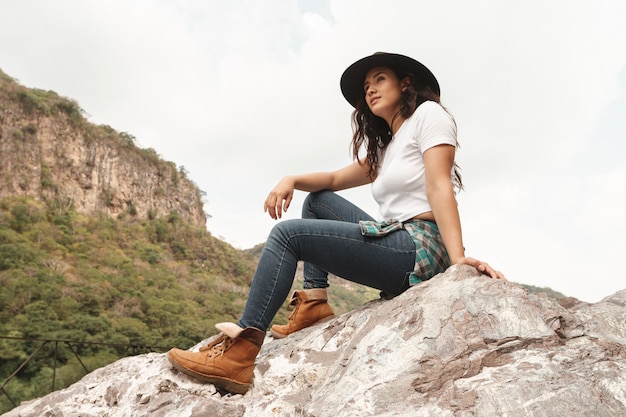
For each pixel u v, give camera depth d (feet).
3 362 87.56
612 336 3.66
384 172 5.36
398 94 5.64
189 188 278.67
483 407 2.76
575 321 3.75
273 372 4.80
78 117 230.48
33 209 185.37
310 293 5.99
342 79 6.07
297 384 4.36
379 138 6.21
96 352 100.32
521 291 3.71
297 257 4.82
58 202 202.49
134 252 199.41
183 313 147.74
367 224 4.83
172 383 4.54
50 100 221.87
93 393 5.23
